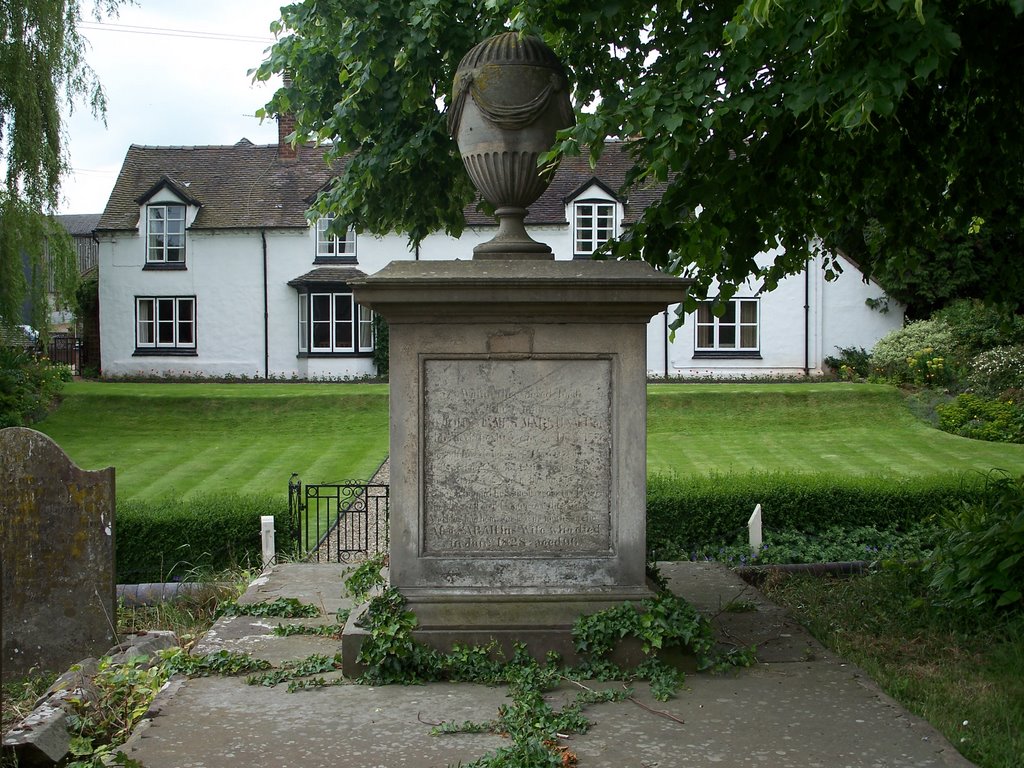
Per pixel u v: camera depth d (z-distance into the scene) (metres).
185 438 23.19
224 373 34.03
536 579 5.14
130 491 16.75
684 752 3.96
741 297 32.41
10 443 7.06
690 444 21.84
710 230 7.11
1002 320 8.91
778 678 4.88
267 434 23.66
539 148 5.37
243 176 35.38
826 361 32.22
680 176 6.61
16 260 22.81
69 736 4.32
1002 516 6.59
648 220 6.68
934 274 31.20
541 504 5.16
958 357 27.47
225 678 4.98
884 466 18.73
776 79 5.80
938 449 20.67
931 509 10.89
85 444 22.22
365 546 11.91
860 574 8.16
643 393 5.14
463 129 5.45
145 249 34.09
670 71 6.32
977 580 6.02
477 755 3.95
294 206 34.25
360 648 4.92
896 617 6.21
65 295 25.06
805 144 6.97
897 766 3.83
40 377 25.52
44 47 21.73
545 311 5.08
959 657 5.38
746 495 10.77
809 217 8.09
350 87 8.20
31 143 21.73
